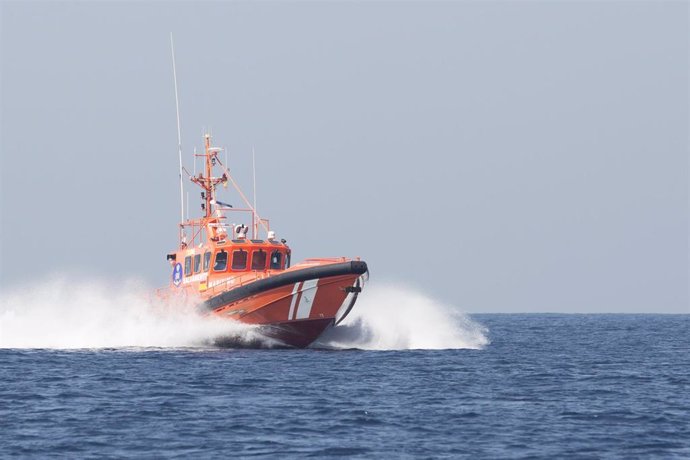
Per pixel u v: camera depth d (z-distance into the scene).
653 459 87.06
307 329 165.25
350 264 157.75
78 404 110.56
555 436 95.62
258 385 124.69
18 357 159.50
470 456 87.25
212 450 88.62
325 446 90.25
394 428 98.31
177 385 124.62
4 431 95.88
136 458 85.81
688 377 145.25
